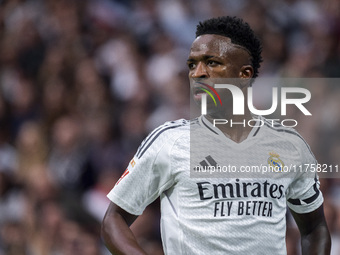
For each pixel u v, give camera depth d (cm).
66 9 2656
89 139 2059
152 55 2411
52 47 2581
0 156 2127
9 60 2591
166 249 750
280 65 2189
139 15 2547
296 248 1444
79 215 1719
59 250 1684
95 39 2561
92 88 2306
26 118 2339
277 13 2341
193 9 2522
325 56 2153
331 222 1509
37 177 1828
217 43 757
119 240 738
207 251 724
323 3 2341
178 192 742
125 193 761
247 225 725
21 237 1788
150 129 2105
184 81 2186
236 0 2448
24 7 2739
